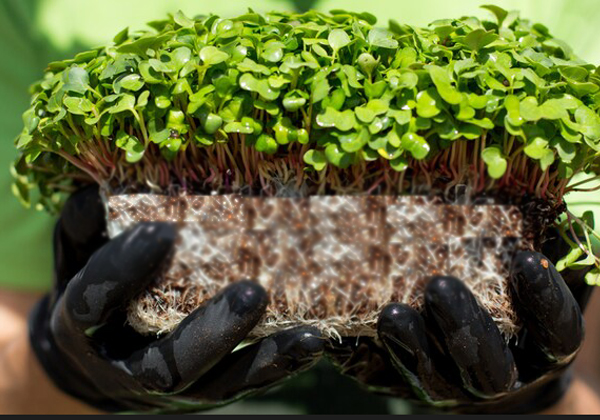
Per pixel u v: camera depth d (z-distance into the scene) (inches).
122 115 19.3
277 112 19.0
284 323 19.6
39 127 19.6
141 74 19.1
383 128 18.7
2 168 26.0
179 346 19.2
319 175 19.8
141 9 25.4
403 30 20.7
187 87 19.0
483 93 19.1
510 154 19.6
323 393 26.9
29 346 23.9
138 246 19.3
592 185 23.7
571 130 18.8
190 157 20.1
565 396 24.7
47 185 22.5
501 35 20.5
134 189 20.3
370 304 19.7
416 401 21.6
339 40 19.1
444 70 18.8
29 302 27.7
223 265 19.9
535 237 19.9
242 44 19.3
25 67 25.8
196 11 25.4
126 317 20.1
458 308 18.7
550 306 19.0
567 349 19.4
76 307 19.6
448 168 20.0
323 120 18.7
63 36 25.5
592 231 20.0
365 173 19.9
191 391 20.1
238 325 18.8
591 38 25.0
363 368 20.8
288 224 19.8
